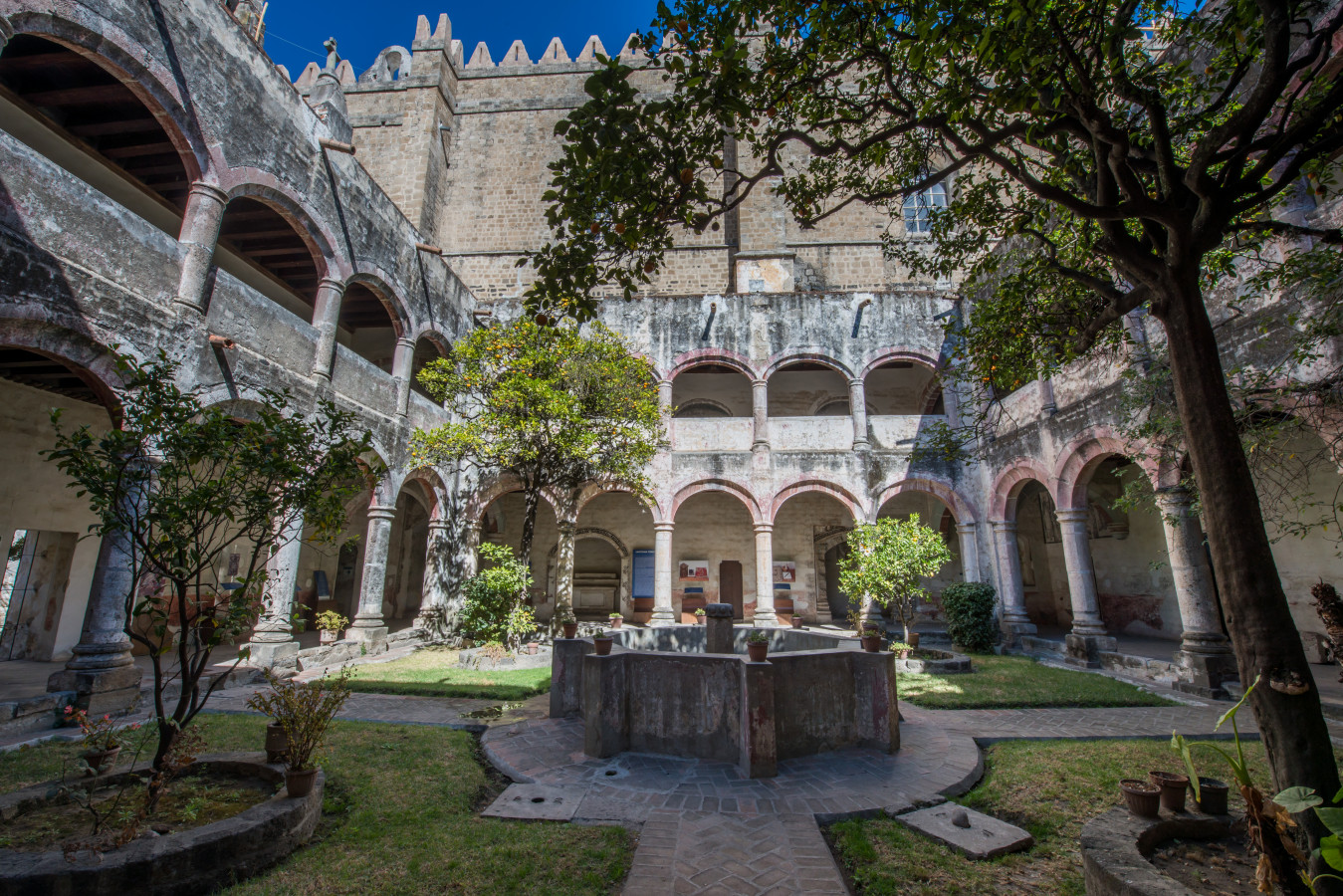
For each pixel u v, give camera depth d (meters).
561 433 13.21
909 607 12.42
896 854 4.20
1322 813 2.29
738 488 17.00
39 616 11.45
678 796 5.13
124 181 11.02
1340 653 4.66
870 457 16.94
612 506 20.58
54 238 7.20
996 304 7.36
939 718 7.82
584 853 4.12
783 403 20.64
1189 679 9.63
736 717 6.01
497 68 24.92
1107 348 10.91
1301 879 2.80
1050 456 13.17
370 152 22.88
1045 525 18.88
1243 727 7.36
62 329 7.27
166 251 8.64
